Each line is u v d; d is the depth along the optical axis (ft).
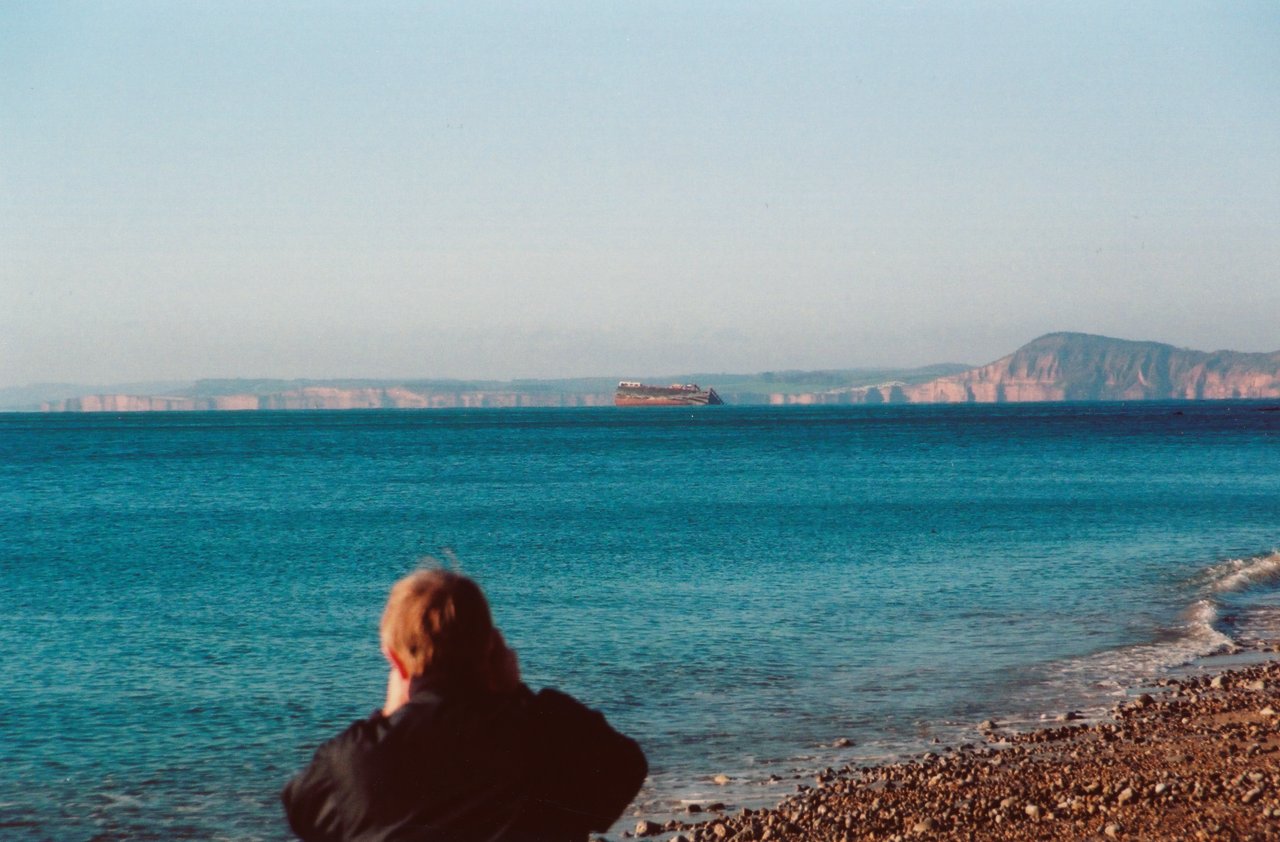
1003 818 27.45
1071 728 37.09
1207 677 45.09
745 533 97.19
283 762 33.83
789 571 74.08
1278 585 71.26
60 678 44.80
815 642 51.26
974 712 39.55
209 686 43.29
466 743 9.15
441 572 9.77
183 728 37.47
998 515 112.06
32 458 246.88
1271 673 45.55
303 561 82.69
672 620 56.44
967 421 527.81
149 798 30.53
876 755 34.22
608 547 87.51
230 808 29.78
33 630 55.47
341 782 9.20
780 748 34.91
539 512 119.85
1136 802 27.99
